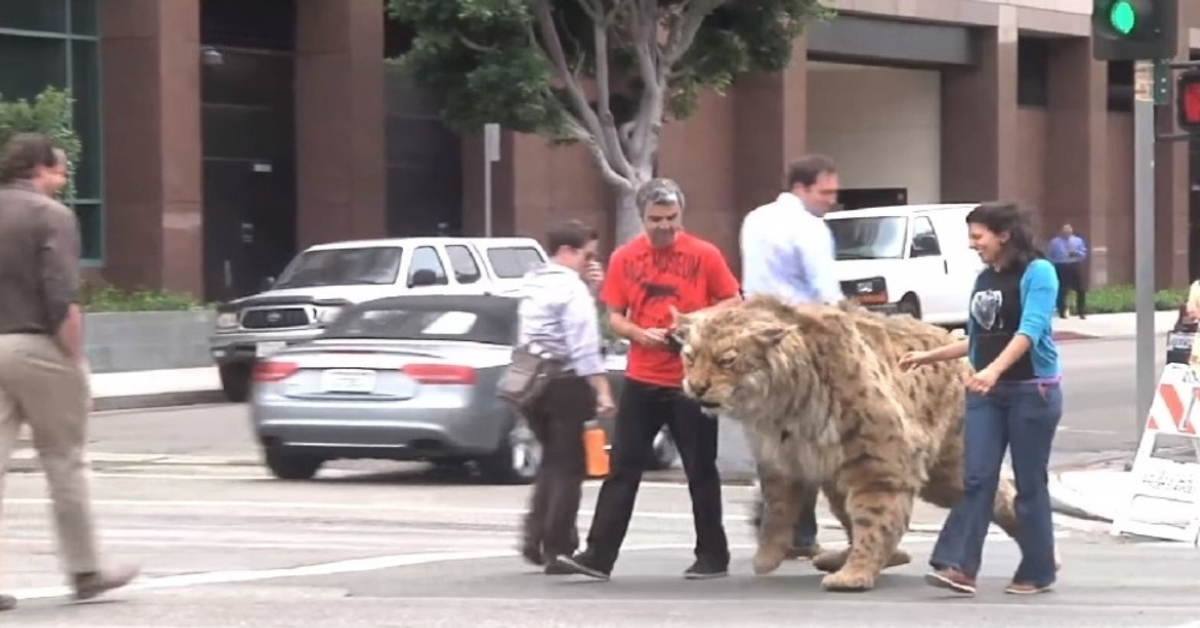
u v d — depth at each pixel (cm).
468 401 1617
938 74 4922
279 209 3653
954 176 4906
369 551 1245
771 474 1072
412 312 1700
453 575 1123
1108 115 5372
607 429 1445
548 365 1093
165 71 3262
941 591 1048
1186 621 958
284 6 3625
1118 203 5422
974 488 1020
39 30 3231
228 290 3575
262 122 3612
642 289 1064
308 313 2495
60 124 2666
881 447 1012
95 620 941
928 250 3388
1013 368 1002
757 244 1101
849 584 1032
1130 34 1644
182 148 3291
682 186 4212
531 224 3828
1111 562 1229
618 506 1089
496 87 3092
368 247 2591
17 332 932
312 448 1647
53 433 956
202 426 2320
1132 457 1836
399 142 3784
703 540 1094
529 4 3108
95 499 1569
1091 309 4644
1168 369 1406
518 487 1655
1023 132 5094
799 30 3434
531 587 1070
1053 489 1598
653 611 981
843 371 1009
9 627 921
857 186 5075
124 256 3288
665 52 3275
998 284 1001
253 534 1341
